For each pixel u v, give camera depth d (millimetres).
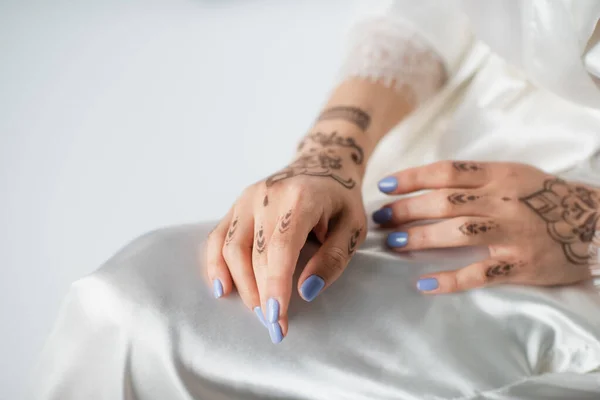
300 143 662
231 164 864
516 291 568
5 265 745
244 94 998
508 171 616
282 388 520
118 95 1003
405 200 609
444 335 542
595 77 629
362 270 567
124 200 814
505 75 706
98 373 538
